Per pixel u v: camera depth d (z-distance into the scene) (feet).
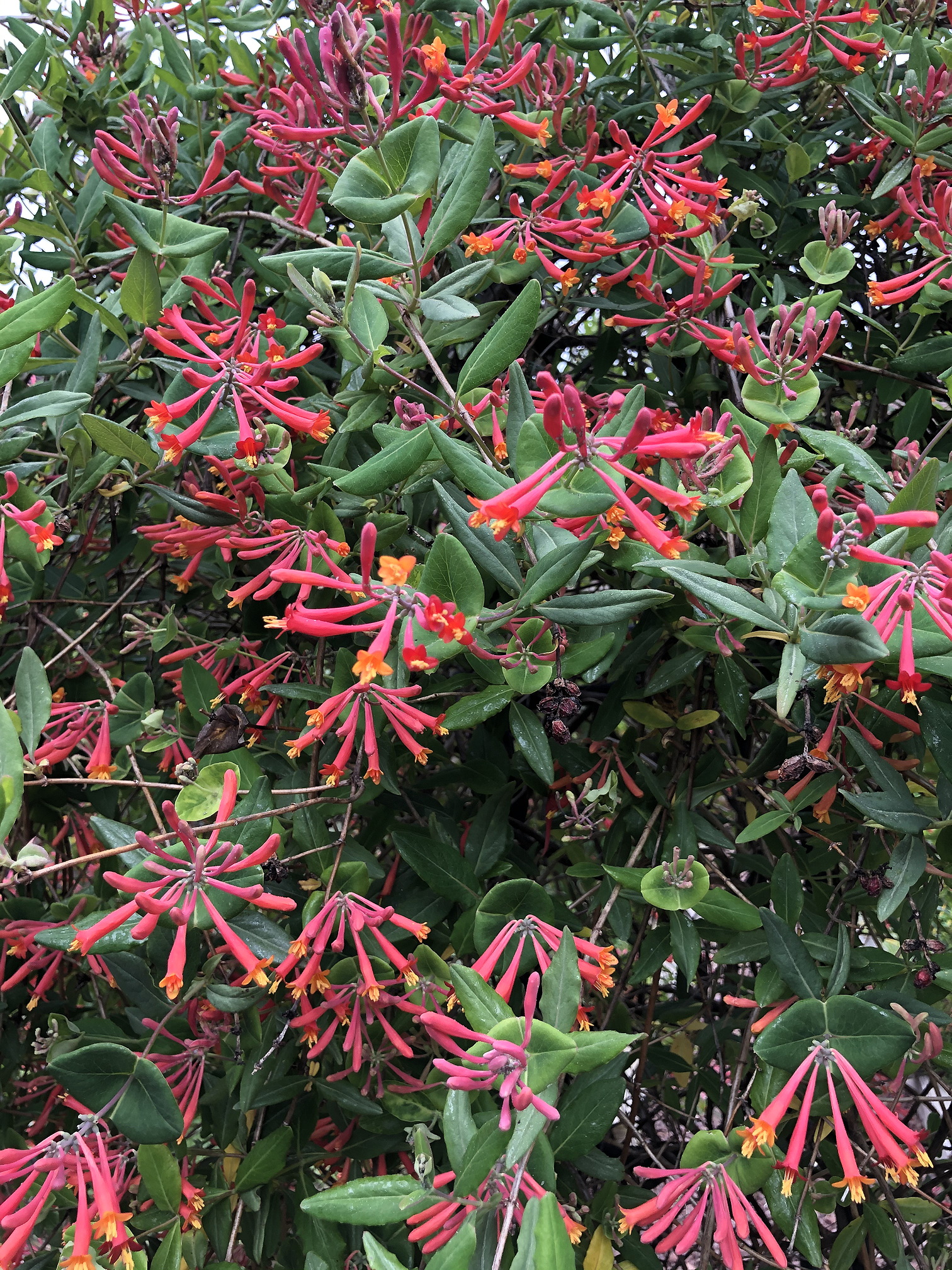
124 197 2.48
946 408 2.14
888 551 1.43
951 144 2.36
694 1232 1.56
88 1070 1.51
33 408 1.86
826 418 2.70
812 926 2.04
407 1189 1.41
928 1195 2.31
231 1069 2.06
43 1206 1.46
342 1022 1.85
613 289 2.46
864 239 2.62
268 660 2.39
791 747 2.15
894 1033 1.55
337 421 2.13
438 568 1.58
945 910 3.02
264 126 2.10
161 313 1.92
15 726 1.71
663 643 2.23
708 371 2.44
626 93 2.67
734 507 1.81
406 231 1.75
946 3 2.52
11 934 2.07
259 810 1.75
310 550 1.90
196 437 1.75
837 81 2.44
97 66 2.89
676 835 2.00
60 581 2.41
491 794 2.13
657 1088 2.75
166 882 1.51
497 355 1.70
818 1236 1.88
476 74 2.02
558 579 1.53
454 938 1.96
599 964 1.70
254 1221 2.15
